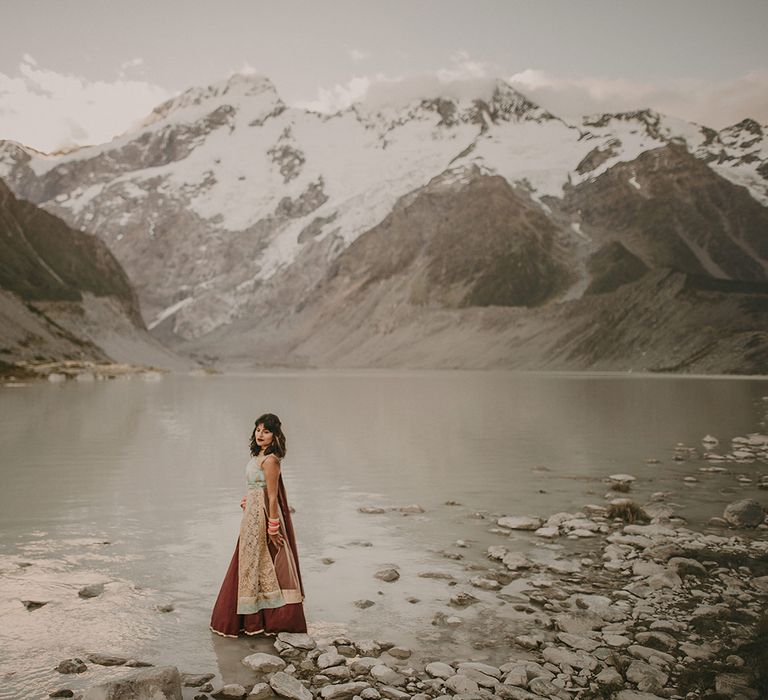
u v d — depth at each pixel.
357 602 5.98
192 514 9.40
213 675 4.68
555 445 16.92
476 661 4.91
